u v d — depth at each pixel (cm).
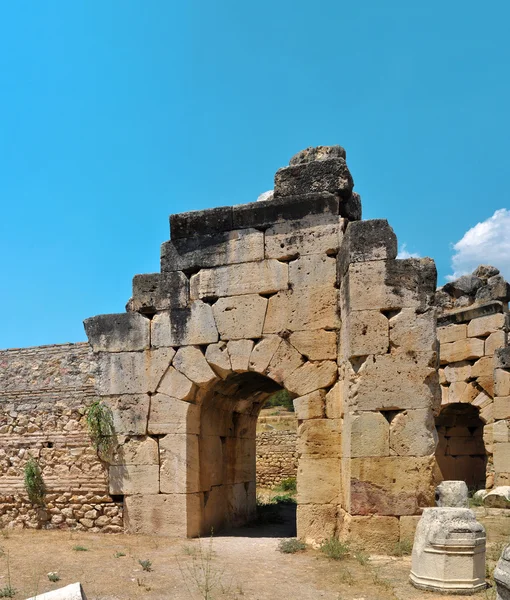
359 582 805
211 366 1169
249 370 1145
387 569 872
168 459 1171
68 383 1277
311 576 842
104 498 1202
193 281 1209
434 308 1021
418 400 995
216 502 1278
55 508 1230
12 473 1271
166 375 1196
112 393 1222
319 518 1059
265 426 3316
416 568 790
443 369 2106
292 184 1182
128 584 797
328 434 1084
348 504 996
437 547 766
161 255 1240
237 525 1356
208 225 1214
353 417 1005
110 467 1202
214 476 1275
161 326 1213
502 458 1827
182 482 1158
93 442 1221
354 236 1055
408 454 984
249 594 753
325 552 967
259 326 1148
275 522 1427
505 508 1467
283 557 966
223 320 1172
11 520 1252
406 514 967
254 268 1168
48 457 1253
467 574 755
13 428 1291
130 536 1148
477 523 783
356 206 1214
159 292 1225
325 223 1139
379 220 1050
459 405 2106
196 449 1193
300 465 1083
